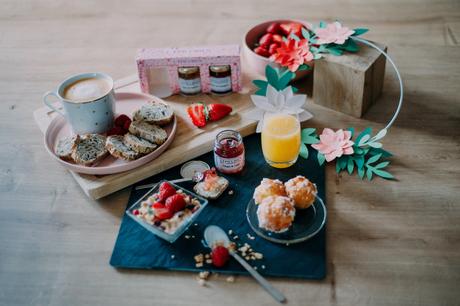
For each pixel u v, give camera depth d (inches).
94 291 41.9
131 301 40.9
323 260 42.8
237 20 75.4
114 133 53.8
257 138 56.4
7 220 48.5
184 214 45.3
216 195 48.2
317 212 46.6
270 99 52.8
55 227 47.6
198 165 52.7
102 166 50.8
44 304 41.2
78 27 76.2
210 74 59.5
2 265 44.5
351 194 49.1
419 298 40.0
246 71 64.0
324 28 60.4
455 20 72.2
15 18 78.7
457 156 52.3
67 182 52.2
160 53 59.3
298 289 41.1
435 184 49.6
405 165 51.8
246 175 51.3
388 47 67.7
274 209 43.1
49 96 63.0
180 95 61.2
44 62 69.1
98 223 47.7
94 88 53.9
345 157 52.5
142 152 51.1
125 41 72.6
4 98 63.3
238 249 44.1
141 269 43.4
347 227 45.8
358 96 55.9
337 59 56.0
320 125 57.1
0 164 54.6
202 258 43.6
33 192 51.2
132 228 46.7
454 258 42.8
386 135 55.1
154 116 55.1
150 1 81.5
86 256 44.8
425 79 62.3
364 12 75.0
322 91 58.7
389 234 45.0
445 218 46.3
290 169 51.8
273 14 76.0
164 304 40.5
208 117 55.2
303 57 57.7
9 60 69.7
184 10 78.7
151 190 47.8
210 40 71.2
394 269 42.2
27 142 57.2
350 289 40.9
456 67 63.7
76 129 54.1
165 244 45.1
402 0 77.2
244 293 41.0
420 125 56.1
